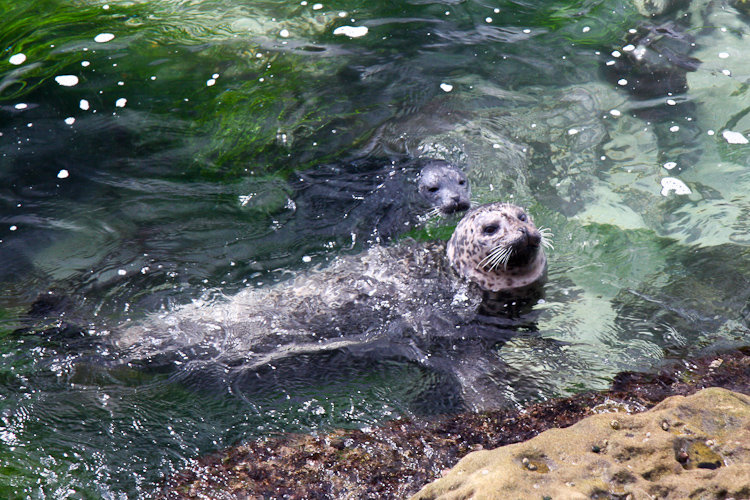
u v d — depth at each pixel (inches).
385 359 344.2
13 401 311.9
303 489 269.3
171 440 295.7
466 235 411.8
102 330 355.6
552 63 582.6
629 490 210.1
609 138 500.1
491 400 315.3
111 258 406.6
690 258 398.6
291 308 370.0
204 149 500.1
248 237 422.0
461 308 379.2
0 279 389.7
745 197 439.5
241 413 311.4
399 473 275.0
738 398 256.5
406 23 644.1
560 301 377.7
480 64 585.0
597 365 330.3
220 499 266.5
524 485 212.5
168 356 342.0
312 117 533.0
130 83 569.3
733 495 205.6
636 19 631.2
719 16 622.8
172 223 433.1
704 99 528.1
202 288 383.6
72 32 641.0
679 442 231.0
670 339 343.0
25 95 550.6
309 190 460.1
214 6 685.3
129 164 484.4
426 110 534.6
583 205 446.9
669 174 464.4
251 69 590.9
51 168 479.5
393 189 459.2
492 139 503.2
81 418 304.7
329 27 645.9
